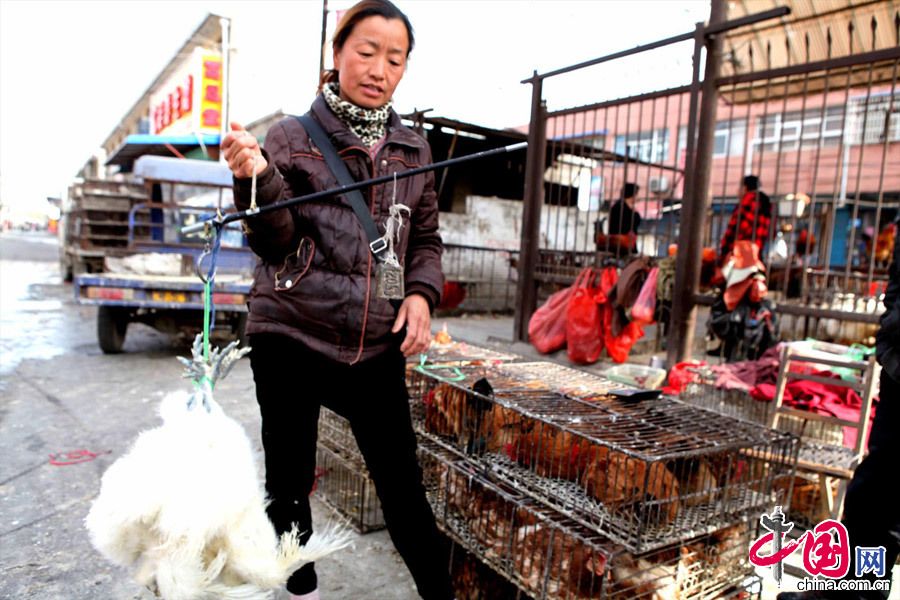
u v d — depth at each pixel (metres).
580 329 5.27
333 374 1.71
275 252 1.60
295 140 1.62
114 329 5.96
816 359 2.77
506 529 2.10
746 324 4.17
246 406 4.38
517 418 2.26
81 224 9.45
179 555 1.12
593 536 1.83
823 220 6.79
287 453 1.71
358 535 2.65
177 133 13.62
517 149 1.46
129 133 25.23
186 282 5.79
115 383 4.98
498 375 2.75
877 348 2.06
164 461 1.17
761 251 4.71
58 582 2.22
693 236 4.73
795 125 12.54
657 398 2.50
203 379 1.33
